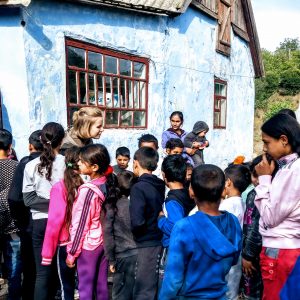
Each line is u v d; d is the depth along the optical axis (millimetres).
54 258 2998
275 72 32594
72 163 2824
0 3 4082
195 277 1965
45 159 2883
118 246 2932
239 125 11547
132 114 6594
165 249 3102
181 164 2902
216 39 9516
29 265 3166
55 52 4816
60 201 2770
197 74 8625
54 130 2904
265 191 2121
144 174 2971
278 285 2078
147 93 6906
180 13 6984
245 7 11125
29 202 2920
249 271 2627
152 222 2896
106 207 2867
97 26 5551
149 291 2883
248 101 12172
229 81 10562
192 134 5531
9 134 3256
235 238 2066
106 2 5352
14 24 4316
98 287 2955
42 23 4594
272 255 2096
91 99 5613
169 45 7391
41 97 4609
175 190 2902
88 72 5508
